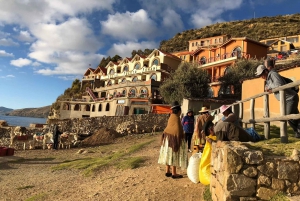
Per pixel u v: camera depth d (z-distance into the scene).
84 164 11.38
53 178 9.40
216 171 4.37
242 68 35.56
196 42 75.94
